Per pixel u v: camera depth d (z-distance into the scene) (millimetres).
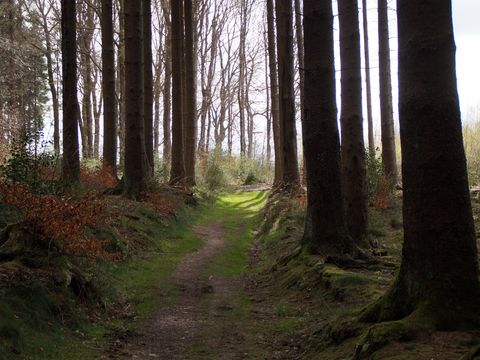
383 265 9125
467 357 3809
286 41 18516
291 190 18000
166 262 10922
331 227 9586
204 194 22641
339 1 11234
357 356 4652
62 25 12422
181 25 21609
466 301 4793
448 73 5047
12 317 5422
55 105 30938
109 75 19078
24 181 8750
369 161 15133
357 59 11070
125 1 15336
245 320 7355
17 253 6672
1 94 27094
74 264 7512
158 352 6023
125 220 12039
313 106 9617
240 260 12039
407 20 5172
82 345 5906
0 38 24656
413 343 4488
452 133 5016
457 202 4957
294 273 9141
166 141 32906
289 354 5859
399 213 14102
